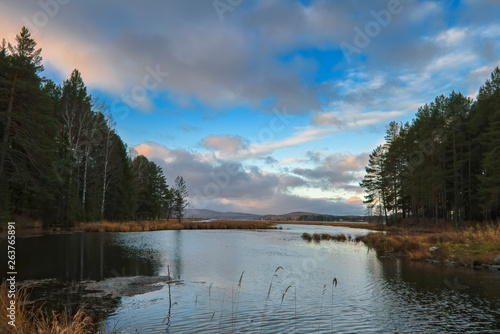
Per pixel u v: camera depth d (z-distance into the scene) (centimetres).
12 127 3108
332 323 834
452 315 922
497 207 4775
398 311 953
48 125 3344
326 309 967
